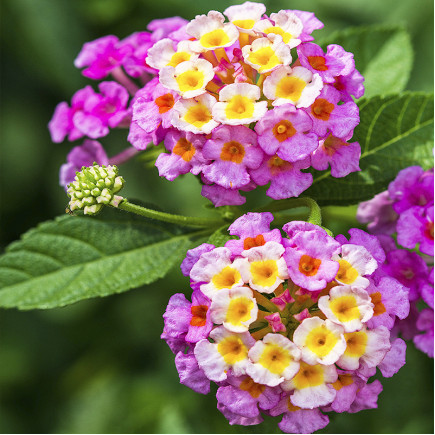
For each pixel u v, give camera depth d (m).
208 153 0.30
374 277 0.30
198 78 0.30
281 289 0.29
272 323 0.29
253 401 0.29
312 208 0.31
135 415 0.37
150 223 0.33
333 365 0.29
